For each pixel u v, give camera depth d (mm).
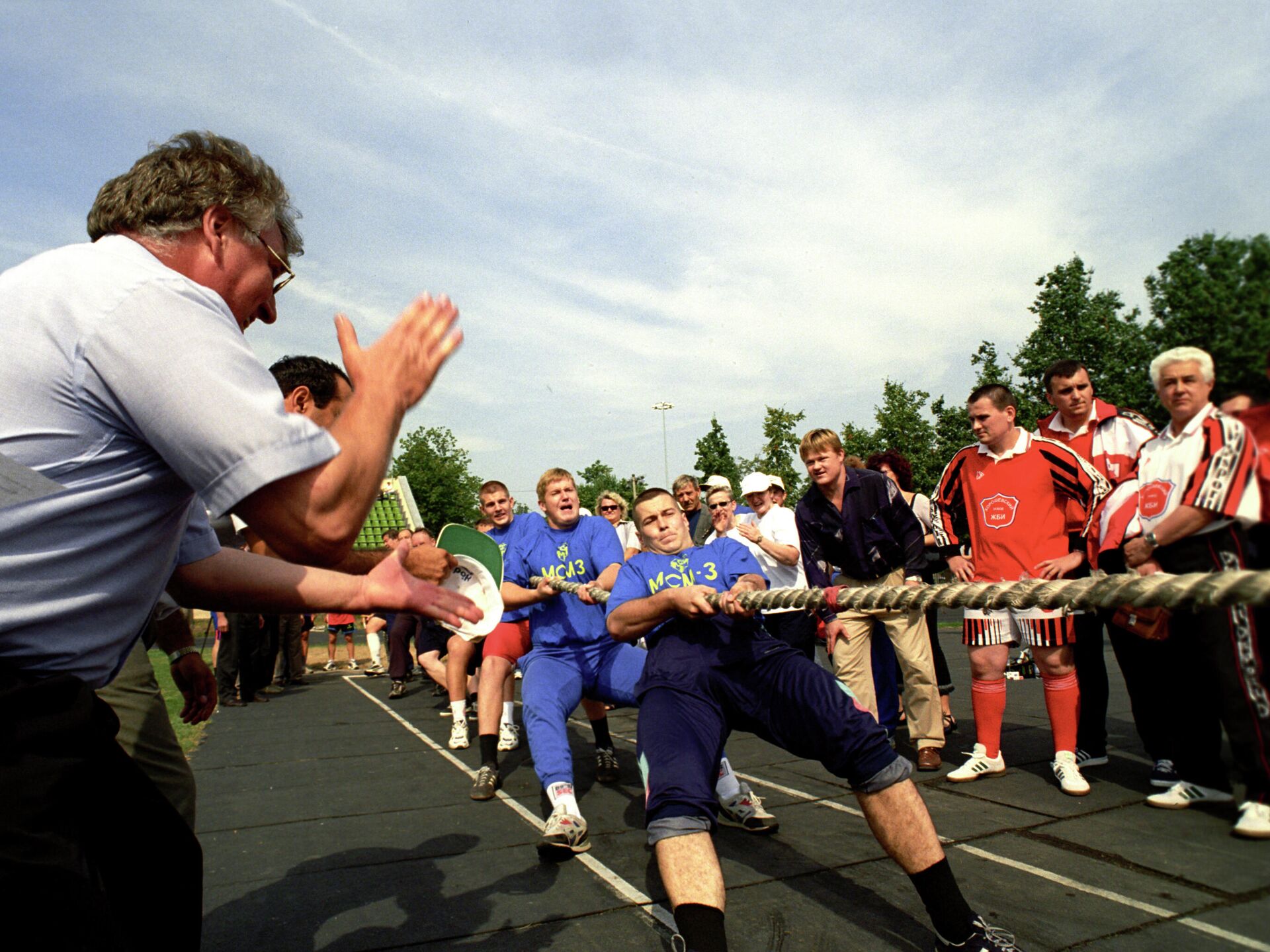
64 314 1231
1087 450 2316
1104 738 3494
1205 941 1325
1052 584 1443
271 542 1310
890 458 5332
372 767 5027
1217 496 1226
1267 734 1185
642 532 3006
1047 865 2439
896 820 2086
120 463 1270
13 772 1128
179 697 7781
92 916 1169
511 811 3924
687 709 2348
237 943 2480
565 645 3812
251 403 1230
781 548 5277
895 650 4473
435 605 1648
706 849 2006
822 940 2285
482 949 2391
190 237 1487
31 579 1213
